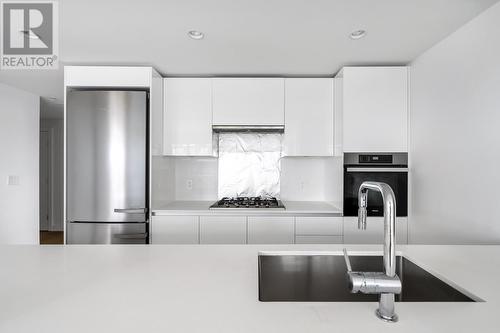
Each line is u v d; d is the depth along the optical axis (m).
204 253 1.21
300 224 2.39
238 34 1.89
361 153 2.36
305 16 1.66
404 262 1.19
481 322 0.65
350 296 1.07
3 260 1.10
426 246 1.34
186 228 2.39
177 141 2.60
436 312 0.70
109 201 2.29
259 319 0.67
